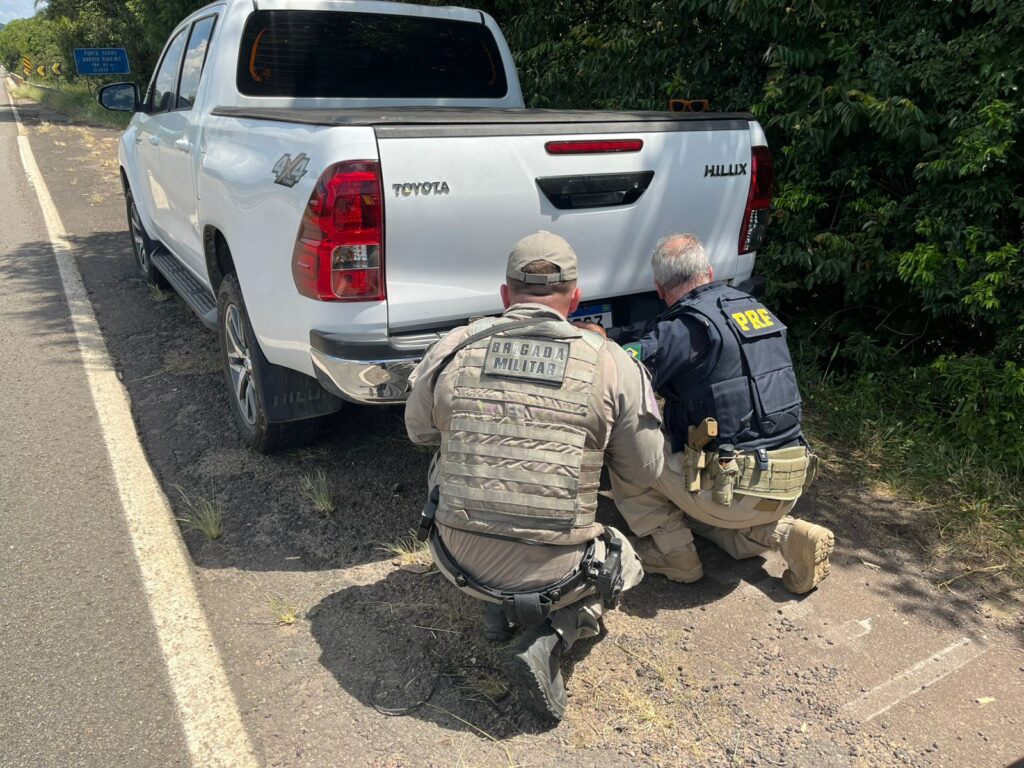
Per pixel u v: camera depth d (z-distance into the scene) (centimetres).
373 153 275
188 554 319
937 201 425
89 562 311
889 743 235
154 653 265
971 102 414
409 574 309
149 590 295
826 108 443
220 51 412
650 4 548
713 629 283
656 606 295
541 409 222
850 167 464
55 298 634
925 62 416
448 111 388
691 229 353
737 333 277
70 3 3303
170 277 534
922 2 428
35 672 256
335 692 251
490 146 293
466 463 226
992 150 379
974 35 404
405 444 409
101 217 937
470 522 226
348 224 276
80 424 425
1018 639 282
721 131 353
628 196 330
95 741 231
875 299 484
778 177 491
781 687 256
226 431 418
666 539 300
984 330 459
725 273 373
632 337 350
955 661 270
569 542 227
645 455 242
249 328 359
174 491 364
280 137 316
